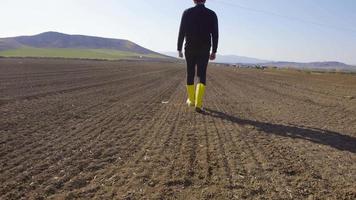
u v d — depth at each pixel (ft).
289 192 5.78
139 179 6.15
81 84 24.14
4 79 25.27
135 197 5.43
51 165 6.77
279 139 9.33
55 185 5.82
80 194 5.50
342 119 12.98
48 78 28.32
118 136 9.16
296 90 26.37
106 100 16.21
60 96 17.01
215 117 12.42
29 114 11.87
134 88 22.98
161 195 5.52
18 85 21.40
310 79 46.21
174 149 8.05
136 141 8.70
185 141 8.82
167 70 58.59
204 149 8.11
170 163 7.05
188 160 7.26
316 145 8.84
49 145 8.13
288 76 53.62
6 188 5.65
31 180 6.01
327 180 6.37
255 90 24.88
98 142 8.51
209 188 5.85
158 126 10.57
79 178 6.15
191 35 13.28
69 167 6.68
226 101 17.43
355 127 11.39
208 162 7.17
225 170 6.72
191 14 13.11
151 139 8.94
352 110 15.61
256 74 56.85
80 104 14.62
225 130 10.24
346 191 5.88
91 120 11.25
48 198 5.34
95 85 23.84
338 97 21.85
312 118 12.96
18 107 13.20
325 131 10.60
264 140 9.16
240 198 5.49
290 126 11.21
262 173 6.61
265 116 13.06
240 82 33.73
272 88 27.37
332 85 35.19
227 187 5.90
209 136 9.41
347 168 7.07
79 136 9.06
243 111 14.17
